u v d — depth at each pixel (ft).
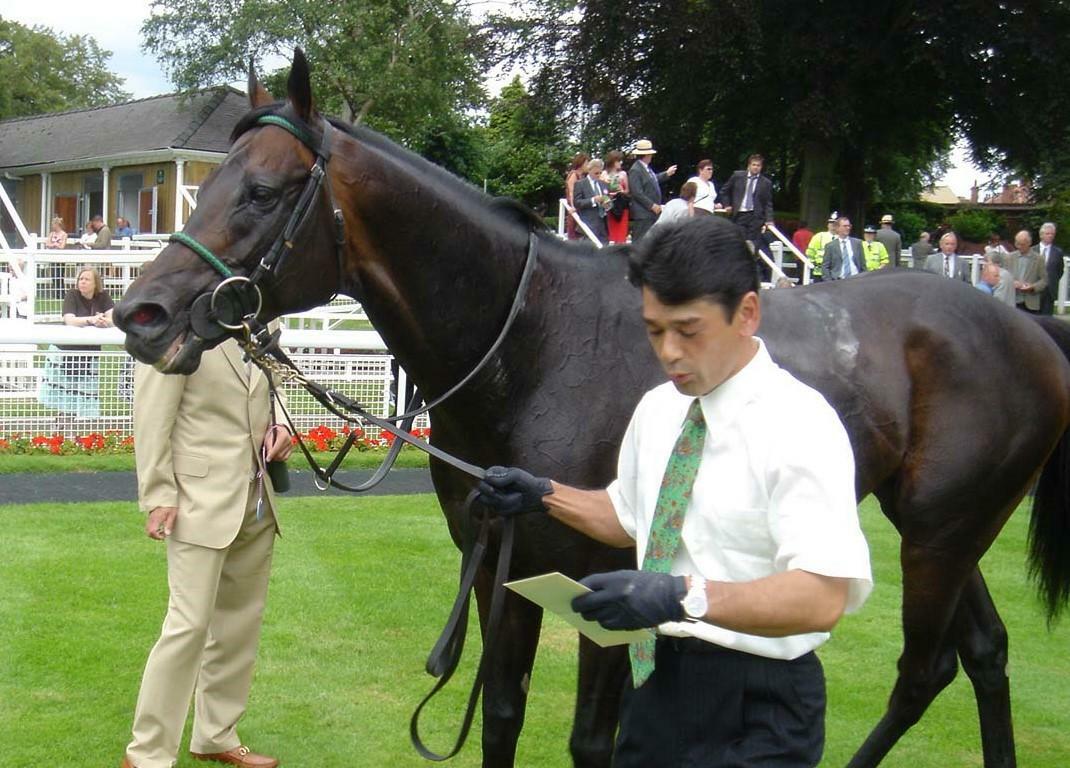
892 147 82.07
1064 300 67.87
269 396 11.09
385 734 12.18
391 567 18.26
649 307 5.60
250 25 83.76
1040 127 69.56
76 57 182.60
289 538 19.89
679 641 5.94
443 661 7.15
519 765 11.55
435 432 9.31
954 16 65.87
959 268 47.80
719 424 5.64
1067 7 65.21
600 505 6.72
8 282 41.04
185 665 10.34
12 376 26.94
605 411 8.84
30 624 14.87
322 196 8.55
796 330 9.97
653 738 5.97
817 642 5.84
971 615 11.13
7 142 110.22
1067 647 15.90
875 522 22.94
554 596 5.64
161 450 10.13
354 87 86.69
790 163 87.92
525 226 9.21
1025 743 12.71
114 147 96.17
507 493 6.84
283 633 15.07
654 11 69.46
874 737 10.78
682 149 80.79
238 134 8.75
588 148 81.87
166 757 10.45
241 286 8.34
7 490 22.67
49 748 11.38
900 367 10.19
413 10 87.56
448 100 90.22
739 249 5.56
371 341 27.37
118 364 27.25
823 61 68.59
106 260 38.70
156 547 18.72
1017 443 10.48
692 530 5.69
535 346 8.87
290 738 11.98
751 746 5.72
